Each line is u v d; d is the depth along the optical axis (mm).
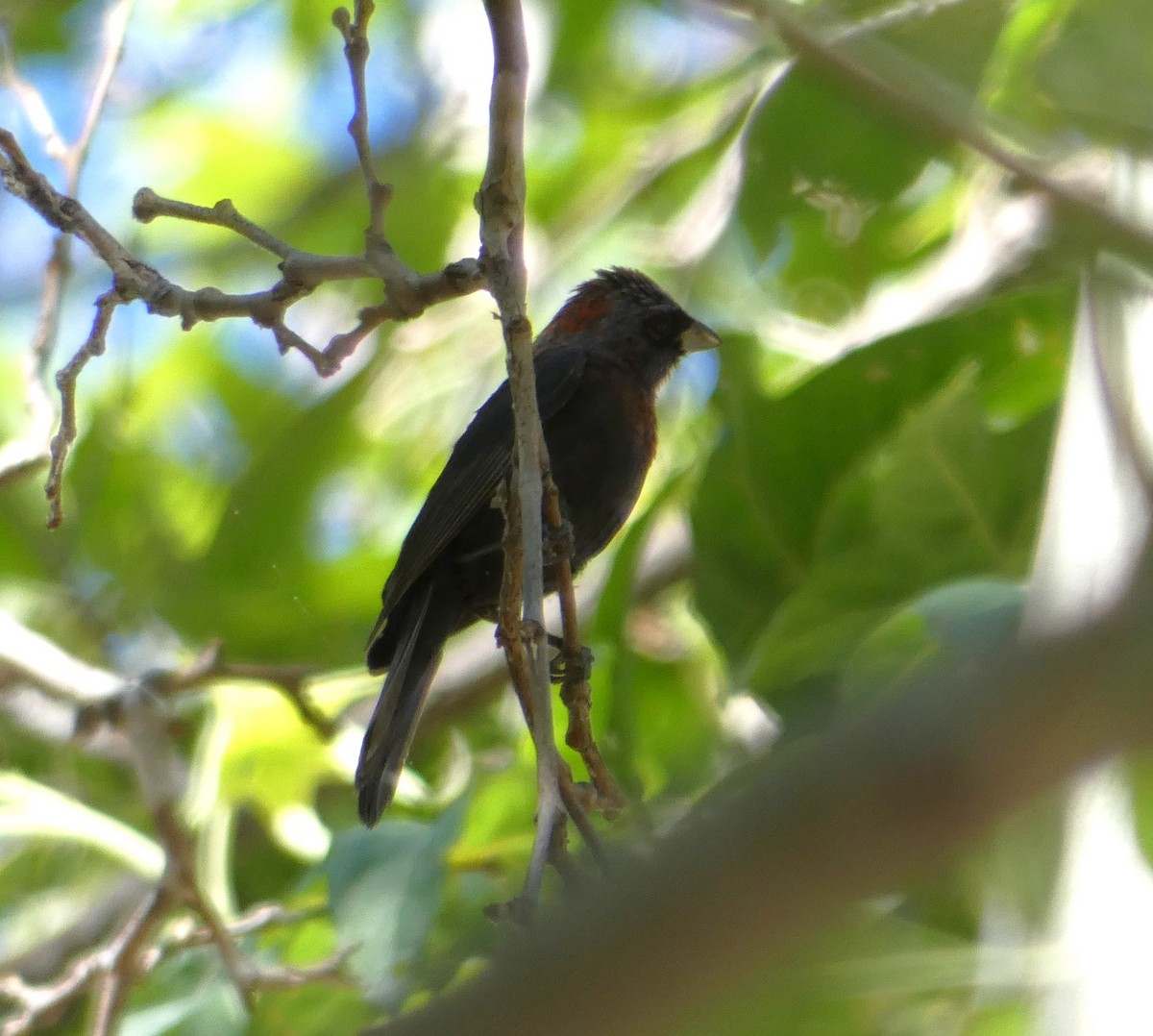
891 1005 7359
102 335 6941
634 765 9906
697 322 10969
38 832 9906
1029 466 9453
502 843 10477
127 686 10258
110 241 6891
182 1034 9875
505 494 7047
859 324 12617
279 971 8930
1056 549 5863
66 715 12914
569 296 11742
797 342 12703
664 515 11438
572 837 7918
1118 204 7184
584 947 2422
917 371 10180
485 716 12977
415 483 14422
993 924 6199
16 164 6848
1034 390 10547
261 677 10383
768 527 10242
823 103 9797
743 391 10492
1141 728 2320
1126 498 5457
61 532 14141
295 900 10336
